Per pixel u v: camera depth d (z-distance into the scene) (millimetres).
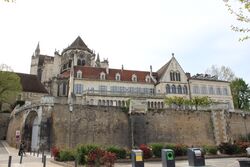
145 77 53594
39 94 55562
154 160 20188
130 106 35156
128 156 19750
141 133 34500
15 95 47562
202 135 37500
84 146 16641
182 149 22016
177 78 52594
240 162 11648
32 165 17359
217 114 39406
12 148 33531
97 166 14219
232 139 38594
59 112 32250
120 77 51250
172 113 37188
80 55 60625
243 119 41219
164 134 35625
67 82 51531
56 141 30766
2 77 44281
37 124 32281
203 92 52750
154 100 46625
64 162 18141
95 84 48219
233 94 59625
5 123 45750
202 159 15945
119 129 34000
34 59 71312
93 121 33125
